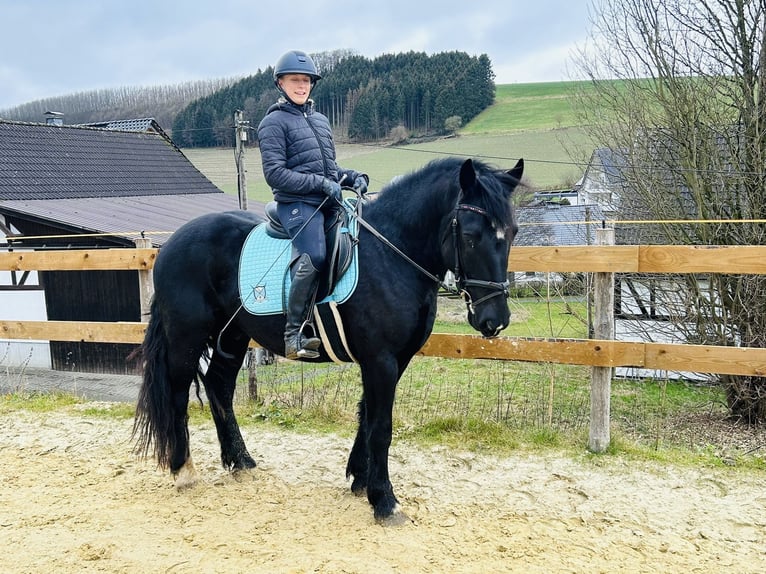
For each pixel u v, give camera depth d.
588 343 4.31
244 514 3.65
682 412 7.47
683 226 7.23
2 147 16.09
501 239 3.02
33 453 4.64
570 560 3.09
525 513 3.59
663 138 7.43
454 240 3.15
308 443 4.80
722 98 6.96
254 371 5.95
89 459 4.52
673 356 4.16
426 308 3.41
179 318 3.80
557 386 8.11
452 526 3.46
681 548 3.20
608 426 4.42
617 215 8.73
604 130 8.56
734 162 6.80
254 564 3.09
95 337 5.62
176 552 3.21
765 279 6.55
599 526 3.44
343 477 4.18
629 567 3.03
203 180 20.72
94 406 5.82
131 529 3.45
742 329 6.92
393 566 3.04
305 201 3.44
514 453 4.44
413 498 3.80
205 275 3.80
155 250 5.36
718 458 4.34
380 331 3.32
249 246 3.74
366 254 3.40
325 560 3.09
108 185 17.08
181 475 3.97
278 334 3.61
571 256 4.35
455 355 4.64
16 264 5.84
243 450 4.25
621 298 8.02
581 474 4.09
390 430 3.46
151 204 16.02
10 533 3.40
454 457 4.40
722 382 6.97
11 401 6.01
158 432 3.86
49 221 12.17
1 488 4.02
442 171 3.36
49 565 3.09
